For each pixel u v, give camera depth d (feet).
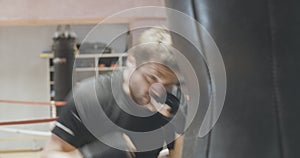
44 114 22.41
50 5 11.58
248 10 1.57
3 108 22.53
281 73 1.57
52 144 2.43
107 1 11.17
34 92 22.58
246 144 1.54
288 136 1.55
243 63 1.56
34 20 11.54
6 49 22.58
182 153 1.70
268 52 1.57
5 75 22.48
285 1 1.58
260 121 1.55
